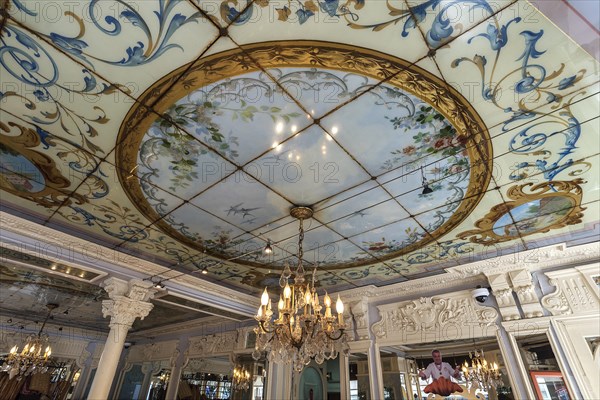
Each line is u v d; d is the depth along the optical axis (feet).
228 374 21.43
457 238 12.59
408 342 15.01
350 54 6.20
